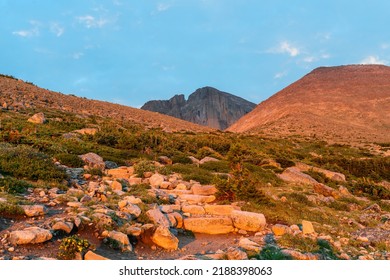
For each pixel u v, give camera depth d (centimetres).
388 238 1355
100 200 1288
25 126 3002
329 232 1378
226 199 1616
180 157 2692
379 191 2697
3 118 3306
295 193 1994
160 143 3194
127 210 1148
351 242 1249
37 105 4944
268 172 2633
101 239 935
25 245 823
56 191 1320
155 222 1130
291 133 8400
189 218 1266
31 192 1270
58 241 871
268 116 12769
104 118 5441
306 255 966
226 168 2483
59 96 6825
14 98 4875
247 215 1277
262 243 1101
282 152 4322
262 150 4334
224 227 1248
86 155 2123
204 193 1683
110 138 2988
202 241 1144
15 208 994
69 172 1728
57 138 2664
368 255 1104
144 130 4781
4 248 798
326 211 1806
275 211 1544
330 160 4106
